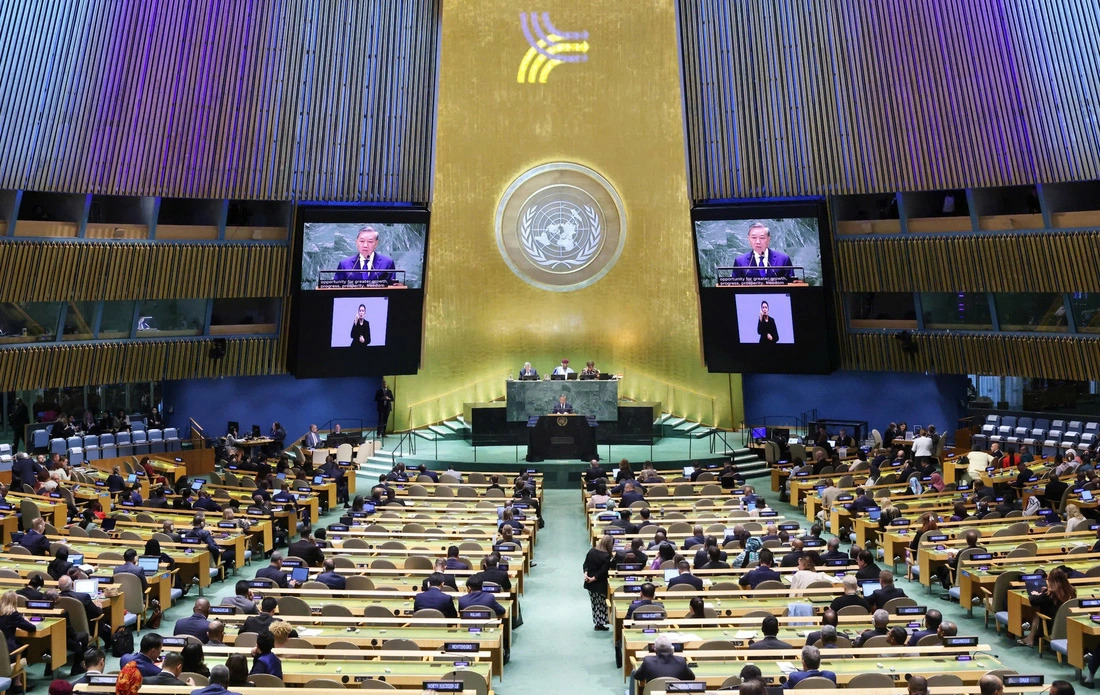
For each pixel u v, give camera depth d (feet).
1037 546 49.62
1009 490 60.95
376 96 86.63
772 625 35.22
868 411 96.17
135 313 86.58
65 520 61.67
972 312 89.86
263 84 83.46
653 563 48.08
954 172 83.82
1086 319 84.48
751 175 88.28
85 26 75.66
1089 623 39.17
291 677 32.78
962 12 80.28
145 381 87.40
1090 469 66.69
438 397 98.43
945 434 83.87
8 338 80.38
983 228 85.97
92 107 77.61
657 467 86.22
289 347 90.48
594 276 99.14
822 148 86.48
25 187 76.84
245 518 60.59
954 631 35.12
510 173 98.32
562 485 85.30
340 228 87.04
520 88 97.19
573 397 92.73
